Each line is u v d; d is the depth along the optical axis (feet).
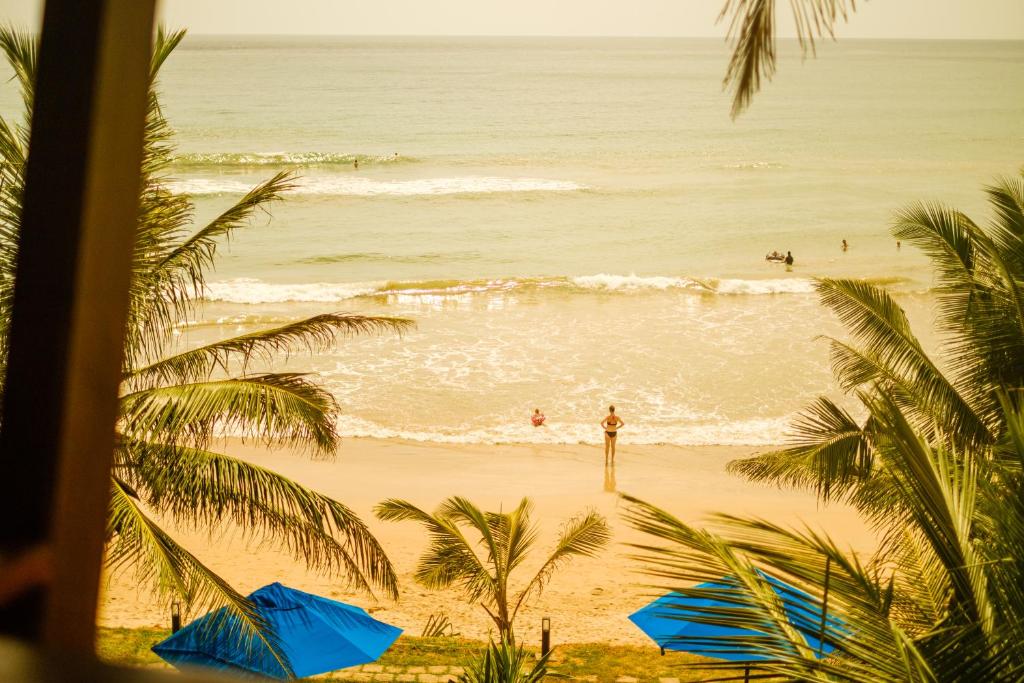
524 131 241.76
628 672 33.27
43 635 4.02
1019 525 13.66
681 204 153.58
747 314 92.89
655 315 92.53
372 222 136.56
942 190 167.32
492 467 60.23
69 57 4.28
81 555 4.38
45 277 4.33
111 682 2.59
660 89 354.95
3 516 4.26
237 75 394.11
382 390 72.13
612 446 60.18
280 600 31.94
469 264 115.65
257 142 212.64
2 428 4.33
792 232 134.41
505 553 37.04
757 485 57.36
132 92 4.53
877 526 25.84
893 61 542.98
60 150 4.31
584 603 40.57
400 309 94.22
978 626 11.91
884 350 29.25
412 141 221.46
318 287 100.68
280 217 137.80
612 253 122.52
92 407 4.46
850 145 224.33
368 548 28.14
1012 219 29.55
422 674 31.89
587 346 82.79
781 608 11.44
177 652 27.14
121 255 4.61
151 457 25.72
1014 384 26.66
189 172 170.40
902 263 116.78
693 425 67.05
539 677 23.84
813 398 71.41
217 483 26.12
